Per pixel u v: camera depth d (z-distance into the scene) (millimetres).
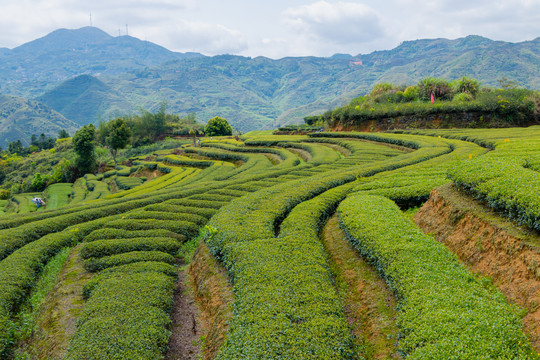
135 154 91875
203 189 29188
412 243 11812
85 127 75188
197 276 14922
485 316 7941
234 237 14883
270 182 27922
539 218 9539
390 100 58406
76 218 24594
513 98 42562
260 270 11898
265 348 8320
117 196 40344
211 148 66938
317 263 12477
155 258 16750
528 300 8578
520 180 11695
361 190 19828
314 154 40688
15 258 17906
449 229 12891
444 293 9039
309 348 8281
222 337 10117
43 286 16641
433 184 17891
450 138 37656
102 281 14461
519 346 7219
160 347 10742
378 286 11344
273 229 16578
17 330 13727
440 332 7746
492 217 11461
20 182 82562
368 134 45719
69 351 10484
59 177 73875
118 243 17844
